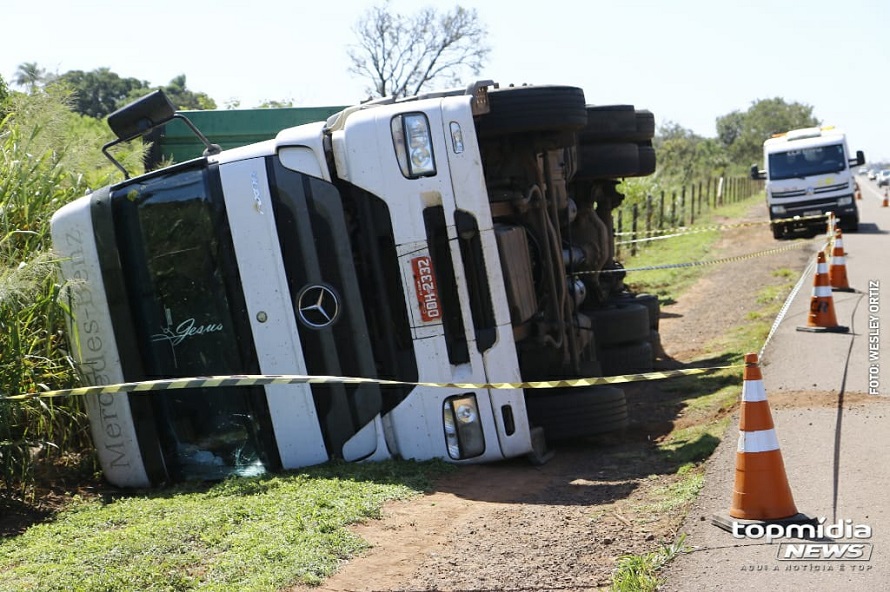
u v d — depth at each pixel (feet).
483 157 27.84
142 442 25.45
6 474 23.48
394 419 24.75
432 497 22.18
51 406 25.88
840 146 90.84
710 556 16.63
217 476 25.31
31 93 31.42
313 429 24.73
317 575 17.08
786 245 80.38
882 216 117.39
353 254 24.80
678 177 147.84
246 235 24.62
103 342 25.48
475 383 24.34
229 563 17.46
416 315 24.31
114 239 25.25
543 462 25.14
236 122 39.37
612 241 41.55
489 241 24.27
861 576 15.40
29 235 28.30
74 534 20.30
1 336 24.35
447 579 16.97
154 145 37.70
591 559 17.60
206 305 24.99
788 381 30.19
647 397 33.65
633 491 21.93
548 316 28.12
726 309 51.47
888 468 20.67
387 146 24.25
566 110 27.12
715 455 22.94
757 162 382.83
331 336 24.57
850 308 43.65
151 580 16.72
